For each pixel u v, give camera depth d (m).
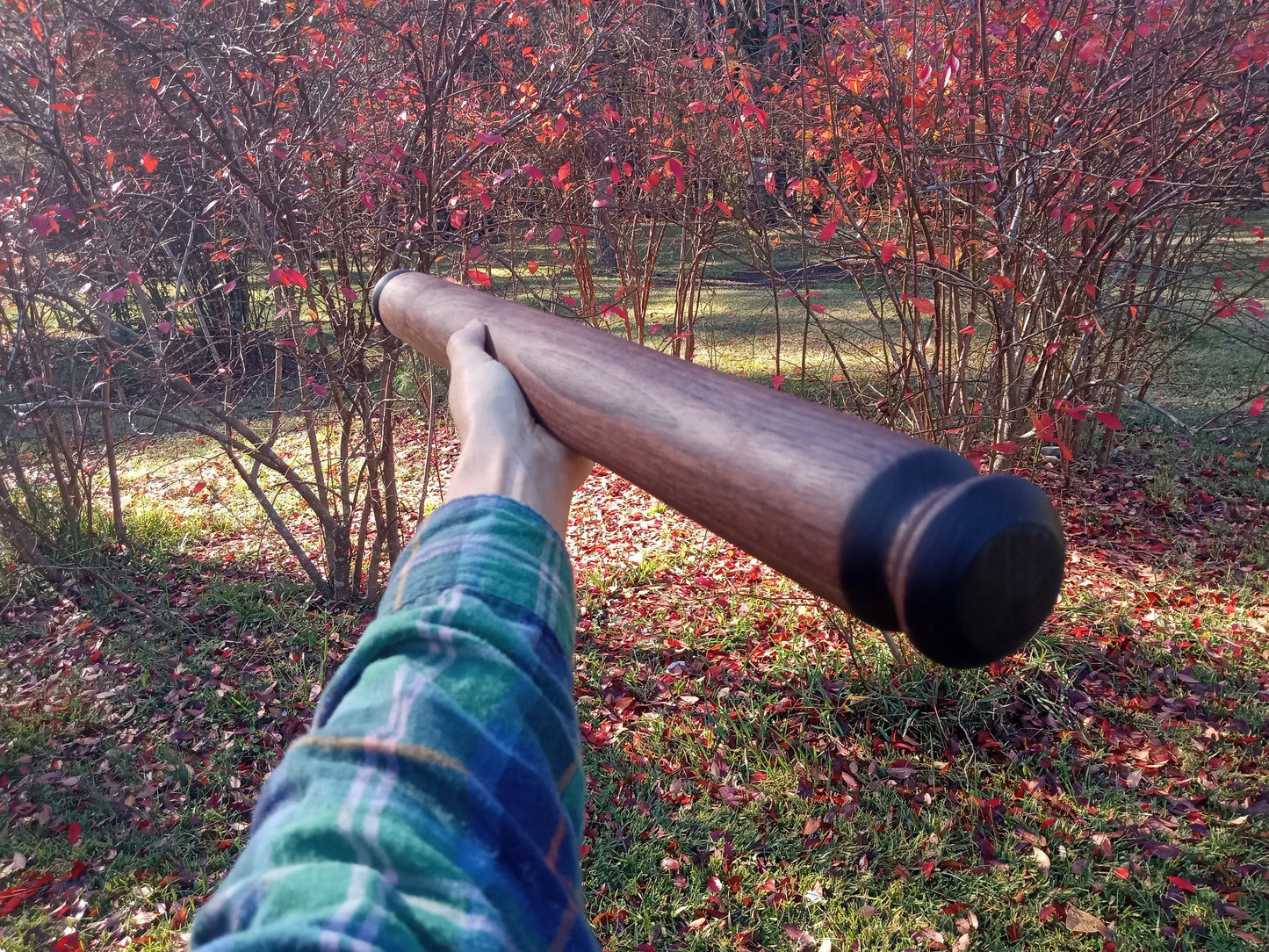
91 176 3.54
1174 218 4.30
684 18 4.80
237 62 3.49
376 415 4.18
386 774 0.35
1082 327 4.09
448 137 3.94
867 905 2.44
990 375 4.03
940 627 0.37
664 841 2.71
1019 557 0.38
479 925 0.30
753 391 0.51
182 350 4.43
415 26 3.75
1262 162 3.62
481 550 0.46
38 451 5.00
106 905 2.62
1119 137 3.41
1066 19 3.06
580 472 0.70
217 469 6.38
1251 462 5.29
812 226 3.63
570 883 0.37
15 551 4.79
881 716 3.15
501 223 4.47
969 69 3.21
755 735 3.15
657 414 0.54
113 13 3.37
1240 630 3.62
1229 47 3.13
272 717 3.46
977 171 3.64
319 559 4.82
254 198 3.46
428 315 1.10
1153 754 2.94
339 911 0.29
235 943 0.28
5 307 4.85
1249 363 6.76
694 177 4.52
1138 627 3.64
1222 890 2.42
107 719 3.48
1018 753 2.98
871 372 5.57
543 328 0.75
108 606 4.36
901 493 0.39
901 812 2.75
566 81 4.32
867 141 3.46
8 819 2.96
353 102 4.05
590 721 3.29
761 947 2.34
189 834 2.87
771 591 4.07
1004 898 2.44
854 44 3.39
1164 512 4.76
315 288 3.92
